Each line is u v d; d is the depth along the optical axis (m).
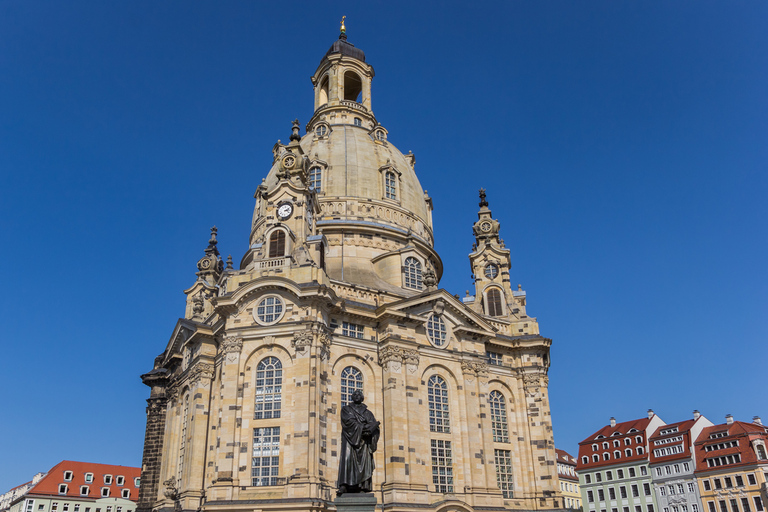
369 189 87.56
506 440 74.19
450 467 66.75
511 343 78.25
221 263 97.88
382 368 66.81
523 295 85.62
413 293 76.62
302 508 53.62
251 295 64.00
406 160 98.94
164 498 70.75
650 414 132.88
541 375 77.56
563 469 158.38
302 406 58.50
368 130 99.81
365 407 37.94
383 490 61.69
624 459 129.38
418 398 66.69
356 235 82.81
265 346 62.41
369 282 76.69
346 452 36.47
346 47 111.62
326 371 62.59
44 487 122.75
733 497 111.75
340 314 66.75
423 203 95.12
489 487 68.00
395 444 62.56
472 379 72.00
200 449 64.31
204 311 90.50
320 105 110.19
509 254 88.56
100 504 125.50
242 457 58.31
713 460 116.06
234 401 60.16
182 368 75.81
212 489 56.66
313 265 65.50
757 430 116.12
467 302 86.62
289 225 70.19
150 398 84.00
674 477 120.38
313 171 87.69
